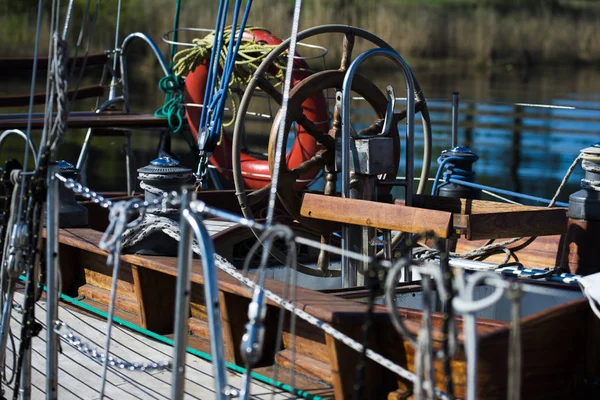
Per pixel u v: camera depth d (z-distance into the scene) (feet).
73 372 13.58
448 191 21.25
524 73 96.02
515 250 17.16
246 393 8.08
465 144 52.54
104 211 20.66
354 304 11.73
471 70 96.99
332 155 17.17
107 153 50.49
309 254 18.94
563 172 46.70
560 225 14.58
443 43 96.12
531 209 14.76
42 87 52.95
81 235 16.81
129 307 16.03
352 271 15.70
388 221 14.02
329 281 18.97
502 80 88.07
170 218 14.93
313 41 85.76
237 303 13.25
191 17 80.07
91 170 45.44
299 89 16.67
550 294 14.40
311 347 12.53
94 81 57.47
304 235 18.71
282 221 19.30
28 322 10.19
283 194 16.76
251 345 8.01
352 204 14.60
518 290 6.63
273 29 84.23
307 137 22.02
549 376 11.37
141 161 48.96
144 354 14.28
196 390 12.63
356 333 11.33
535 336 11.08
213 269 8.33
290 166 22.25
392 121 17.12
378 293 13.82
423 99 18.17
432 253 16.89
